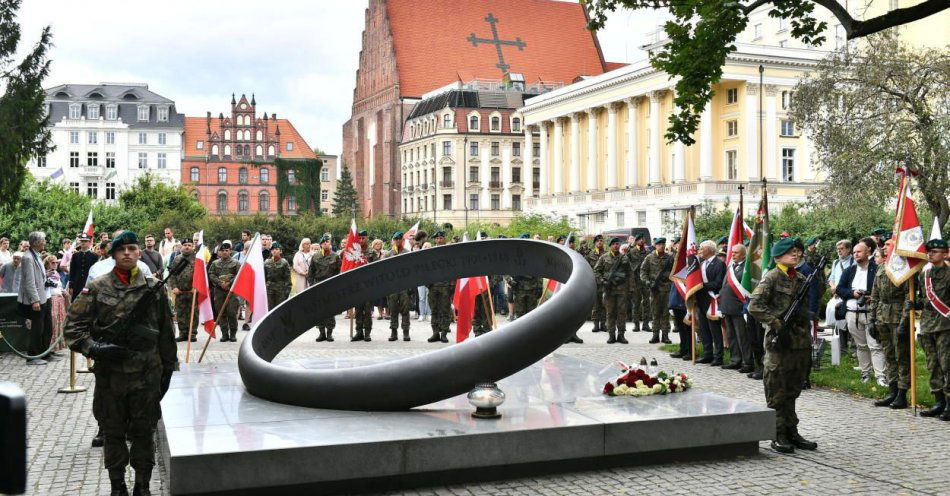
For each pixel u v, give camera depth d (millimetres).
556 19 122250
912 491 7117
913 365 10523
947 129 25281
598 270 18641
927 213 27828
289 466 6715
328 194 144250
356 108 128875
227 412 8164
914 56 27391
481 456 7270
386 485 7082
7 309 16156
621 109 76750
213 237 49812
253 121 117250
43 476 7625
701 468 7875
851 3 55062
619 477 7531
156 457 8734
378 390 8055
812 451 8578
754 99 63406
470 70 116938
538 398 9023
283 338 10945
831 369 13898
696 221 40500
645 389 9195
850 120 28000
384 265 11461
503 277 21969
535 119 89750
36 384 12547
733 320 14156
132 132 116125
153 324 6887
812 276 8594
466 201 104375
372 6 122500
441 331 18266
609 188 76250
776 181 63719
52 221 54719
